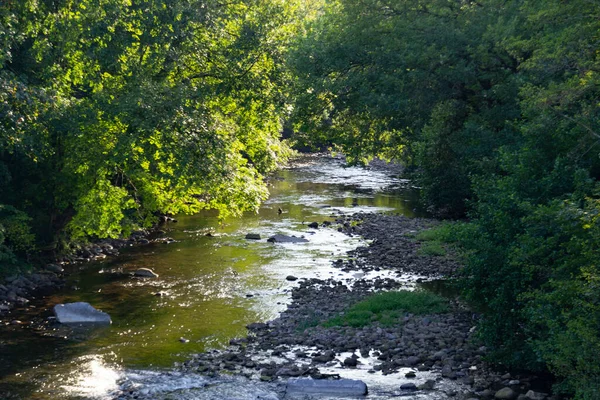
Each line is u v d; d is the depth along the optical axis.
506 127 20.53
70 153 24.45
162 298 21.77
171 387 14.59
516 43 18.45
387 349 16.67
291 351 16.80
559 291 11.52
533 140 15.42
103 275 24.80
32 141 21.48
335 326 18.58
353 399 13.65
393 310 19.80
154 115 22.27
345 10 24.38
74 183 25.16
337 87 23.19
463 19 22.41
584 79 15.45
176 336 18.09
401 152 32.19
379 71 23.11
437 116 22.70
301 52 24.39
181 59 24.47
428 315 19.30
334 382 14.21
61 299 21.69
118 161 22.91
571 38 16.53
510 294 14.20
